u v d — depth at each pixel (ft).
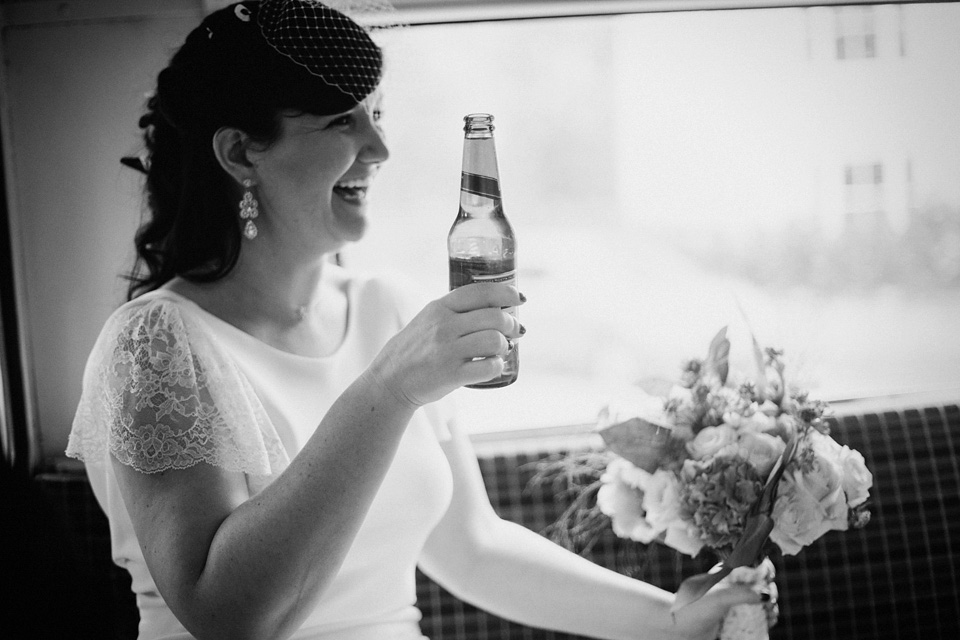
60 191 6.98
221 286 5.05
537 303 7.66
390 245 7.45
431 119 7.25
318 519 3.99
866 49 7.51
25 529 3.61
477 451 7.04
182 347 4.54
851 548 7.06
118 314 4.77
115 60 6.88
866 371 7.85
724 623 4.75
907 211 7.80
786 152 7.62
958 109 7.69
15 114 6.88
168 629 4.79
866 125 7.65
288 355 5.07
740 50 7.39
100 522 6.62
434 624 6.78
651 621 5.09
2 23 6.77
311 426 5.01
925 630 7.09
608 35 7.24
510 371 4.18
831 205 7.75
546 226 7.58
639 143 7.49
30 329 7.06
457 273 4.33
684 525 4.55
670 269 7.72
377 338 5.59
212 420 4.48
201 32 4.79
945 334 7.92
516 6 6.95
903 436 7.20
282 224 4.91
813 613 7.02
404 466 5.12
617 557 6.86
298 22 4.57
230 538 4.03
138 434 4.34
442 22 6.97
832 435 7.15
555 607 5.32
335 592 4.90
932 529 7.13
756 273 7.78
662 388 4.77
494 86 7.25
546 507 6.89
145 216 6.11
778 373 4.74
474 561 5.44
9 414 6.95
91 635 3.63
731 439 4.53
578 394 7.70
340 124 4.76
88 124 6.93
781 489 4.53
